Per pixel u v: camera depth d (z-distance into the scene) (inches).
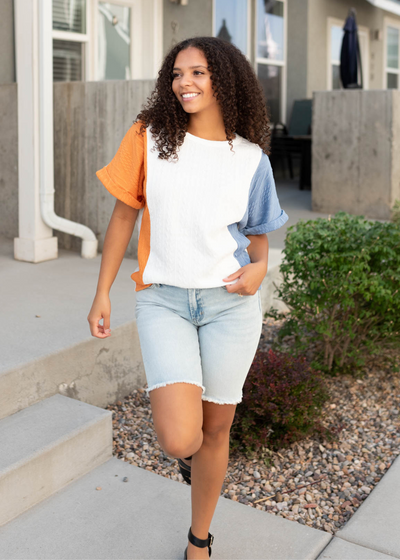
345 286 138.9
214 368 72.5
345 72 354.3
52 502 96.3
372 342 151.5
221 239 70.8
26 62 184.7
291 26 412.2
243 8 368.2
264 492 109.5
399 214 169.9
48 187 192.5
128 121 197.0
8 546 85.3
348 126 293.1
